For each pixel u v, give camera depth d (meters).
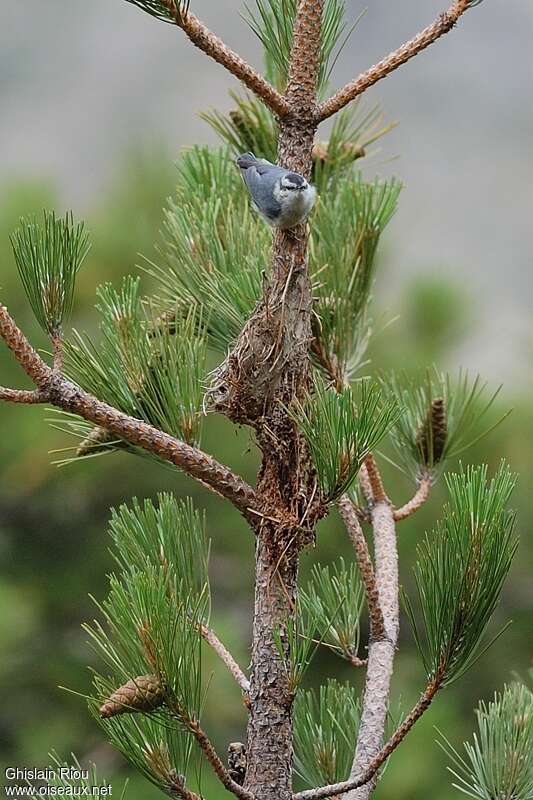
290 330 11.34
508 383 16.28
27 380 15.90
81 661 18.02
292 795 11.34
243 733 16.97
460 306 16.44
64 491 18.31
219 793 14.60
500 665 17.22
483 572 11.27
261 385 11.35
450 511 11.30
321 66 11.66
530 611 17.22
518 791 11.45
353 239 11.66
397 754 15.14
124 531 11.42
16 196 16.39
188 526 11.45
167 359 11.45
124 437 11.31
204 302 11.59
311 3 11.41
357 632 11.66
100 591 18.58
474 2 11.41
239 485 11.35
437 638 11.28
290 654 11.34
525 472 15.41
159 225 16.36
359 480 11.70
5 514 18.80
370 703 11.51
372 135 11.82
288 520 11.35
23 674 17.81
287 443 11.37
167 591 11.33
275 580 11.37
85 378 11.43
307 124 11.42
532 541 16.05
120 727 11.28
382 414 11.30
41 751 17.05
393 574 11.62
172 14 11.31
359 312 11.69
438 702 15.96
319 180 11.79
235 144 11.82
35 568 18.69
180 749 11.30
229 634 16.47
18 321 15.52
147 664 11.24
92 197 17.86
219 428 16.59
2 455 16.06
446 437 11.71
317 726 11.63
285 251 11.34
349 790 11.34
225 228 11.66
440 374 11.81
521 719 11.48
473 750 11.49
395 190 11.69
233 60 11.36
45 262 11.31
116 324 11.45
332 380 11.62
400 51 11.42
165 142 18.30
